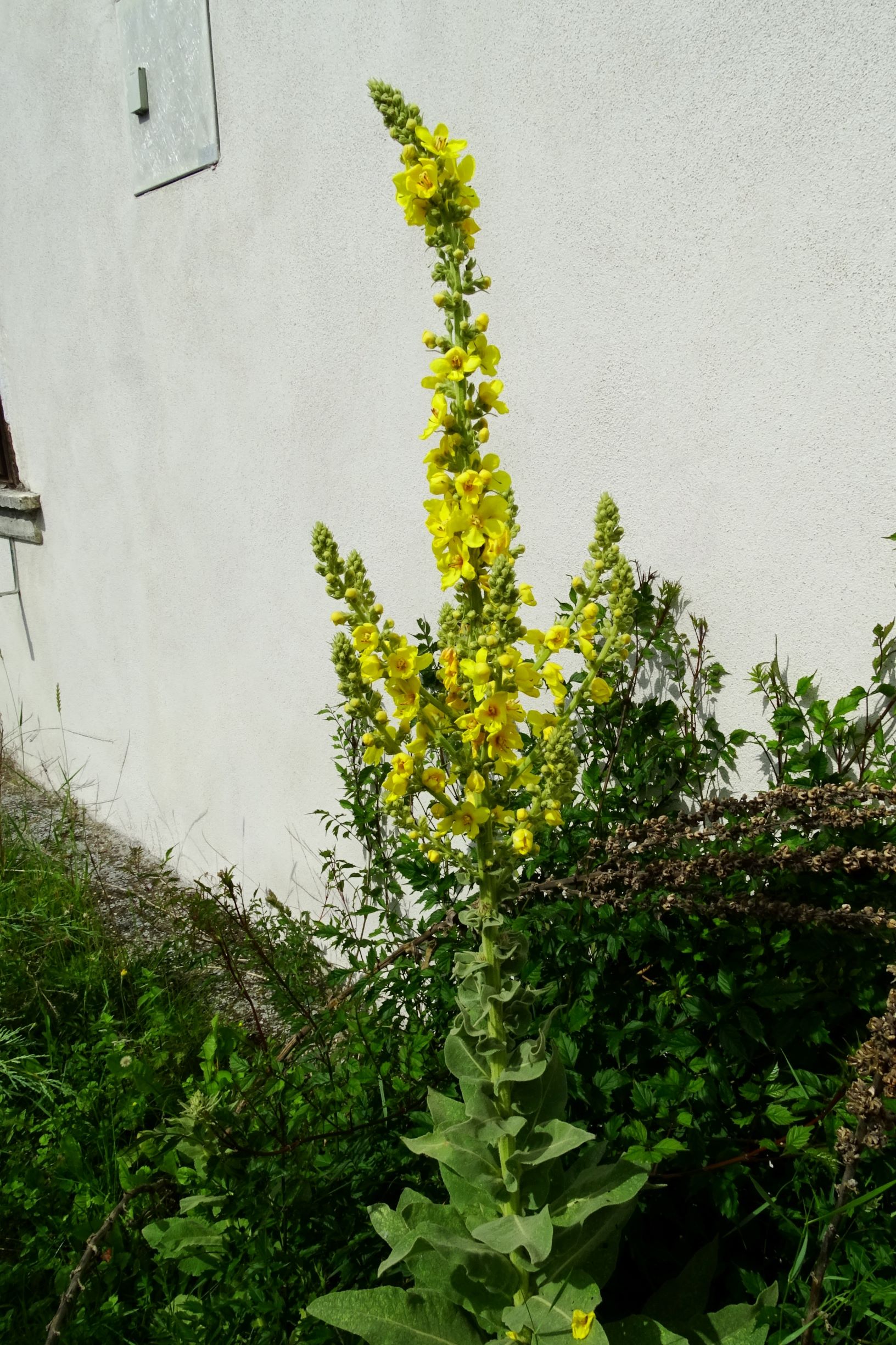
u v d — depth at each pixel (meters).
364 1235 2.41
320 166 3.86
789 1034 2.34
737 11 2.63
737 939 2.44
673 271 2.90
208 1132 2.35
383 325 3.75
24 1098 3.47
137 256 4.94
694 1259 2.18
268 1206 2.38
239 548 4.71
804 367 2.69
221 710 5.05
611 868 2.26
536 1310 1.91
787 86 2.58
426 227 1.76
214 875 5.32
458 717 1.80
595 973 2.49
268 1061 2.90
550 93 3.07
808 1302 2.02
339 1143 2.64
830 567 2.73
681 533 3.04
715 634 3.01
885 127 2.44
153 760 5.67
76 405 5.67
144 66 4.58
